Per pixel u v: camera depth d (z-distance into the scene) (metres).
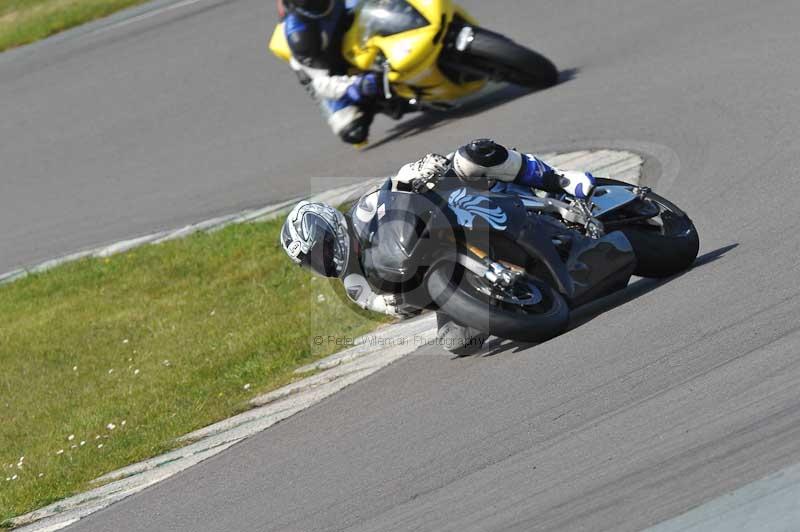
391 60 41.81
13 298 40.81
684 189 30.00
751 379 17.66
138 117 55.69
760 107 33.94
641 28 46.44
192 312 34.62
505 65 41.84
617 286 23.08
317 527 18.27
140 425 27.66
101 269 40.69
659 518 15.02
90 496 24.23
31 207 49.75
